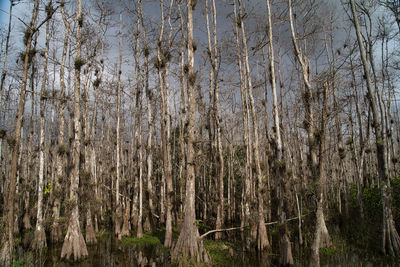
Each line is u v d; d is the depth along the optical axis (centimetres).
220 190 1639
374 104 1302
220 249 1370
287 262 1117
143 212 1973
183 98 2077
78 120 1439
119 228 1781
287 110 1956
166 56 1820
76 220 1341
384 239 1207
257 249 1305
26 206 2023
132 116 2592
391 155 2267
